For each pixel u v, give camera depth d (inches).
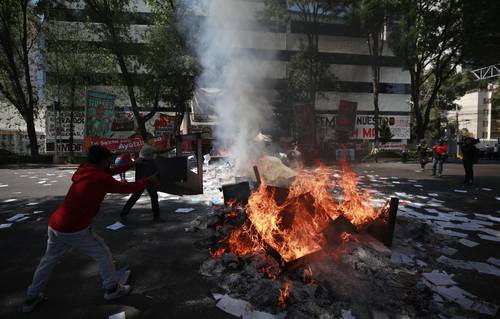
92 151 114.7
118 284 120.7
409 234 181.5
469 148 411.8
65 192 351.6
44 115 1002.7
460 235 192.5
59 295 121.9
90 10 748.6
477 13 793.6
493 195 334.3
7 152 951.0
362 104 1188.5
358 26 970.1
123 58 802.2
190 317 106.5
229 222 181.9
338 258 137.6
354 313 103.8
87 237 111.5
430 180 458.0
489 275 138.7
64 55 807.7
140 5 896.9
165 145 555.2
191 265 149.2
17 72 864.3
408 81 1217.4
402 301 110.4
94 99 661.3
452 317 104.6
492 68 1097.4
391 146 1225.4
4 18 787.4
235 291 120.7
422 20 885.8
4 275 140.8
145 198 308.0
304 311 104.5
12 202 295.0
